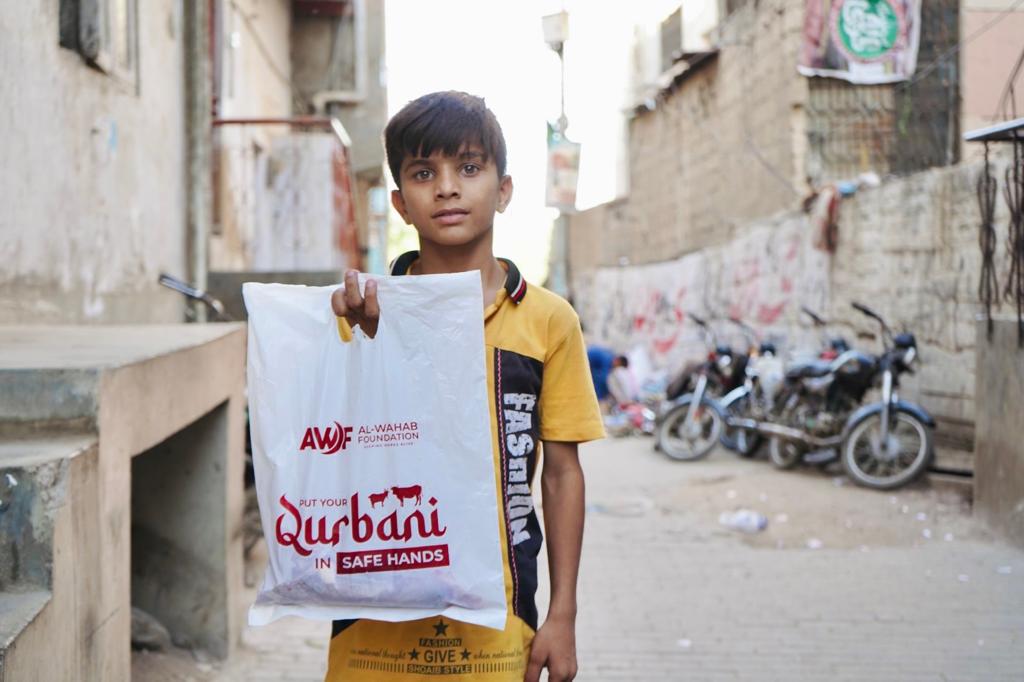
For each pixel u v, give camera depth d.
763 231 11.32
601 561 5.54
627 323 18.50
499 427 1.73
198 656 3.69
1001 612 4.46
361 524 1.61
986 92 10.81
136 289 6.34
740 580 5.11
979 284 6.69
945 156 10.85
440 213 1.76
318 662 3.80
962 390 7.37
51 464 1.94
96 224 5.46
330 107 14.87
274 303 1.65
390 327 1.63
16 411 2.23
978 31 10.20
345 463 1.62
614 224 20.56
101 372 2.26
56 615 1.91
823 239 9.39
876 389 8.53
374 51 15.01
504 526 1.72
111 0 5.61
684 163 15.39
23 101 4.34
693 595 4.84
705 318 13.77
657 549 5.82
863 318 8.80
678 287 15.21
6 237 4.15
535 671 1.77
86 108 5.29
